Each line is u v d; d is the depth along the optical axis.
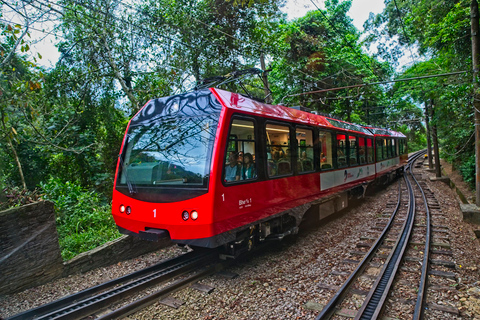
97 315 4.02
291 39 17.80
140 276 5.19
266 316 3.98
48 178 9.87
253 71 7.97
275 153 6.11
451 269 5.43
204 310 4.15
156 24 11.93
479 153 9.39
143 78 11.64
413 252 6.32
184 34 12.48
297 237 7.60
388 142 16.33
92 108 11.42
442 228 8.00
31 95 6.92
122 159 5.59
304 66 17.92
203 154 4.73
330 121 9.08
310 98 19.16
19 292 4.64
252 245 5.78
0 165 7.29
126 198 5.32
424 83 16.17
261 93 17.62
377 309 3.85
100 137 12.02
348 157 9.95
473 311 3.98
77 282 5.04
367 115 21.62
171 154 5.04
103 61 11.59
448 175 19.52
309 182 7.33
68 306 4.05
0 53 6.00
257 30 13.94
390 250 6.43
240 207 5.02
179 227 4.65
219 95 5.01
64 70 10.98
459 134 14.48
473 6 9.34
